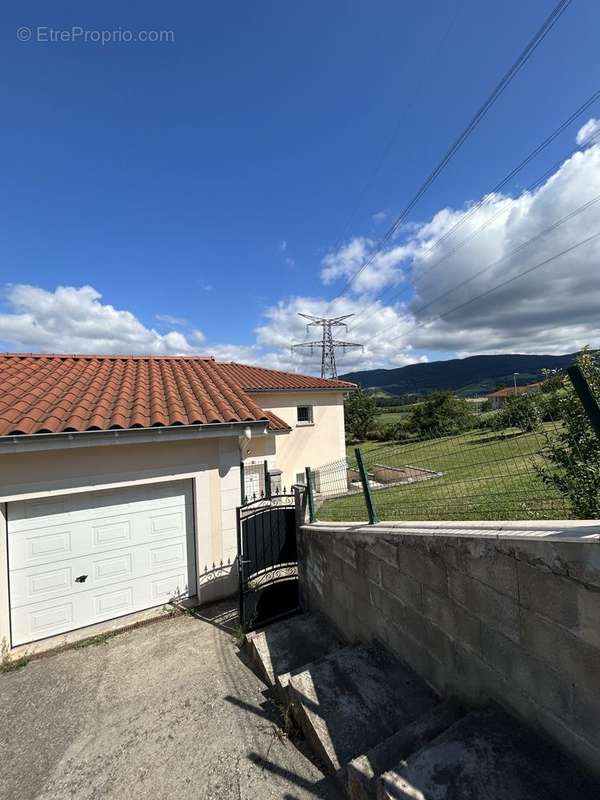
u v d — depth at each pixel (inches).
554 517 144.3
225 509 244.2
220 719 140.1
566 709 80.7
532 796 75.4
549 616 83.5
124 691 159.8
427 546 123.8
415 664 133.0
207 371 362.9
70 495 207.8
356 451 169.9
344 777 103.2
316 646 179.5
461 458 155.9
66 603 206.7
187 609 227.5
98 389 266.7
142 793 112.8
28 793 114.9
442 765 84.1
